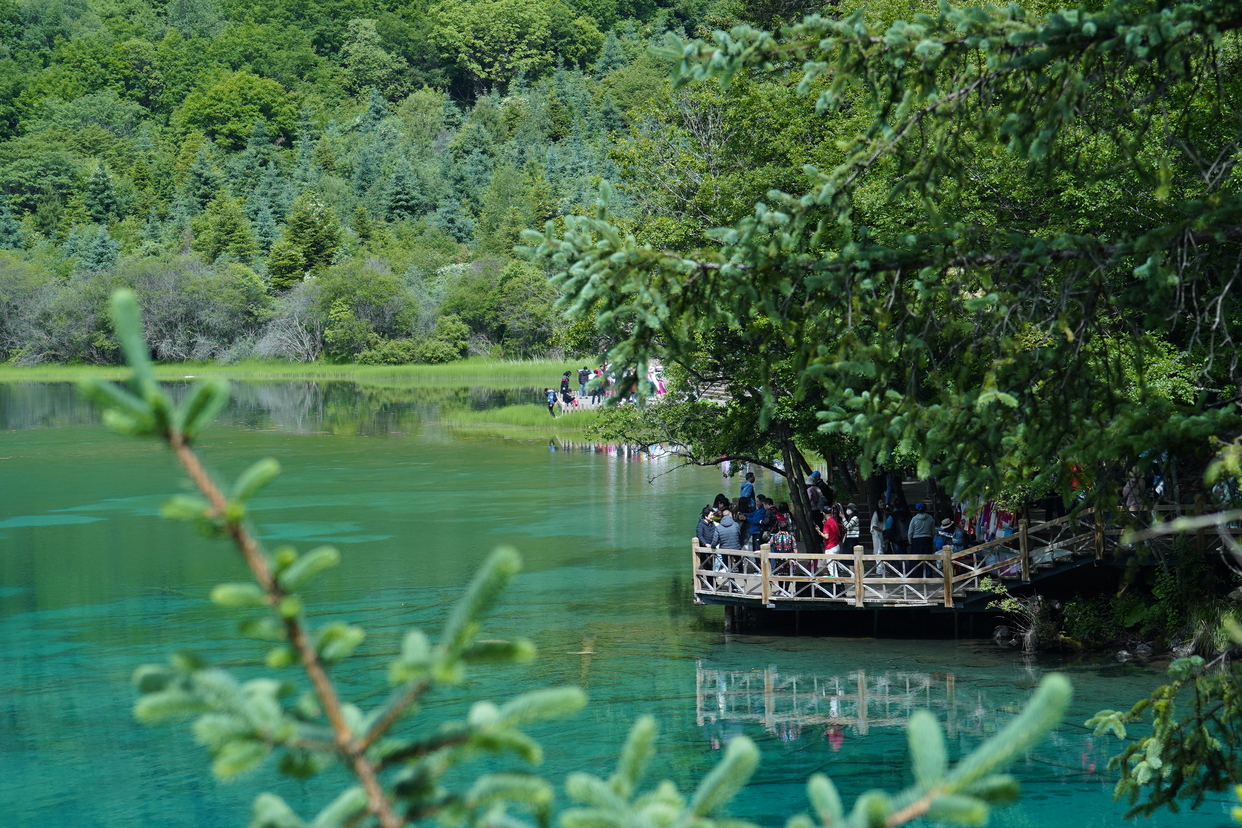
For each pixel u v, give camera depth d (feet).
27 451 197.57
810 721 60.85
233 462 182.29
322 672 12.57
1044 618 74.18
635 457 185.26
